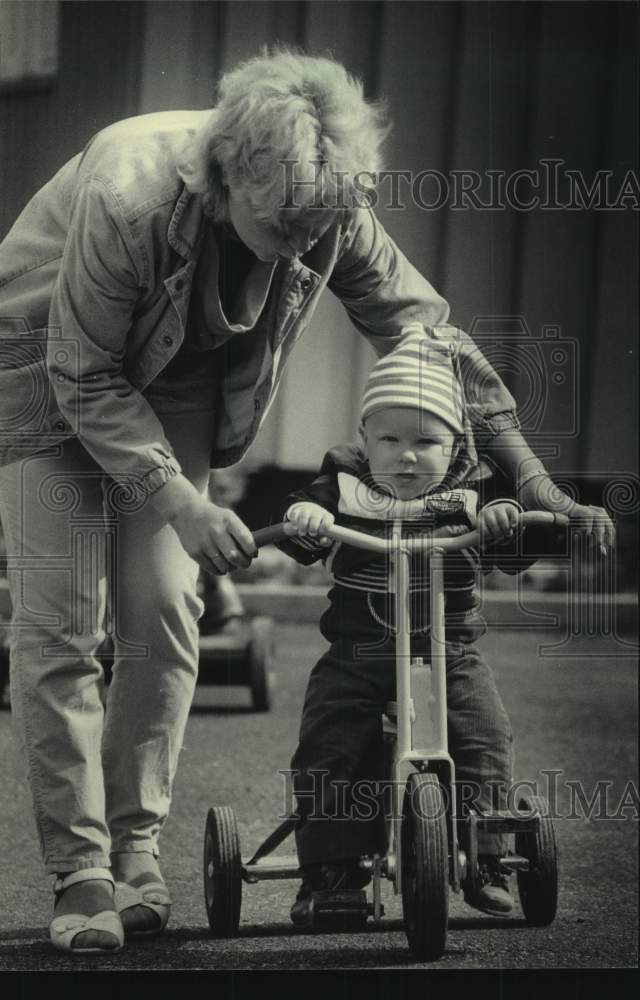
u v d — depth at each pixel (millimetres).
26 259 4344
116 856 4531
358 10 9961
